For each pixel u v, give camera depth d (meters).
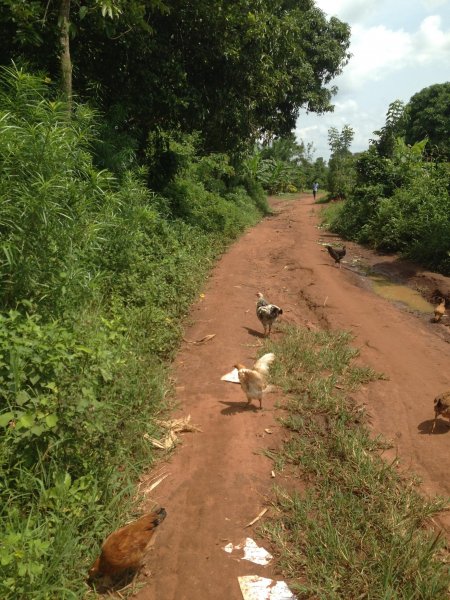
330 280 11.90
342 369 6.50
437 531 3.67
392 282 12.35
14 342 3.58
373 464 4.38
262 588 3.20
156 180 13.89
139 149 13.31
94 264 6.88
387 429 5.16
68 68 8.43
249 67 13.61
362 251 16.20
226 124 14.69
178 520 3.80
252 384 5.28
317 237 19.31
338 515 3.77
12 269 4.62
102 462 3.98
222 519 3.80
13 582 2.66
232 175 24.92
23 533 2.82
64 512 3.34
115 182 9.35
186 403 5.57
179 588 3.22
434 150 21.98
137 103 11.79
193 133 16.22
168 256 9.52
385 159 19.59
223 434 4.92
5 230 4.77
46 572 2.90
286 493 4.09
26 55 8.92
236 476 4.28
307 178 62.47
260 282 11.55
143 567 3.39
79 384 3.76
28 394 3.55
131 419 4.64
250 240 18.02
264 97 15.65
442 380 6.49
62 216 5.35
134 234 8.09
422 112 34.62
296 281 11.72
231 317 8.58
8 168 4.80
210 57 12.93
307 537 3.55
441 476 4.37
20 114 5.89
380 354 7.28
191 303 9.03
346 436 4.77
